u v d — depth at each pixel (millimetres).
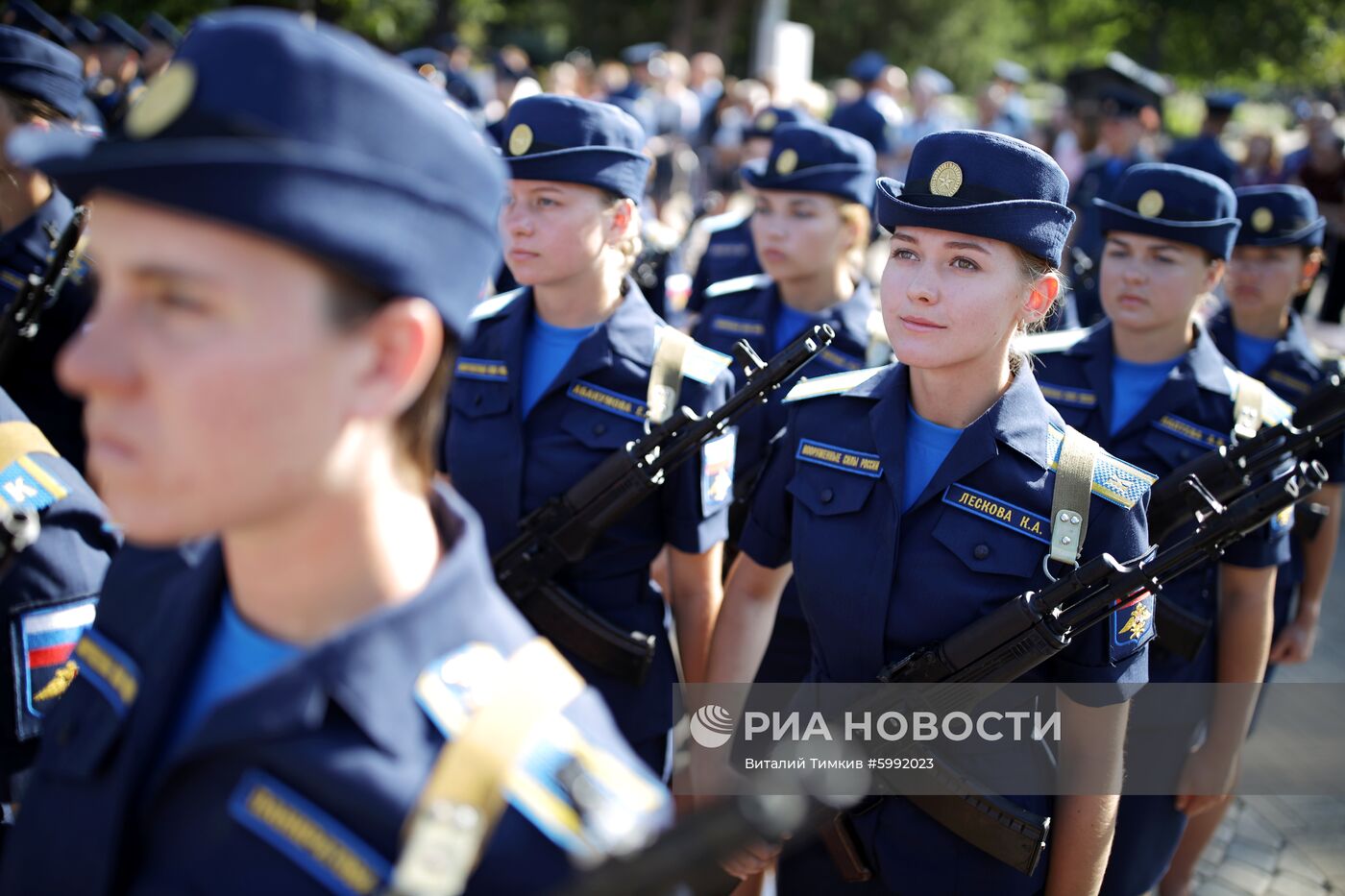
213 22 1143
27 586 1983
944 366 2389
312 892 1156
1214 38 31188
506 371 3125
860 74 17406
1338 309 14156
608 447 3018
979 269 2350
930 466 2523
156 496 1112
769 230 4531
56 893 1312
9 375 3521
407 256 1137
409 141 1149
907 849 2438
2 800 2064
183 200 1048
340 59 1109
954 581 2416
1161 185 3537
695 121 19312
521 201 3068
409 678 1229
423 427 1295
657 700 3064
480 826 1162
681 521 3027
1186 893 4023
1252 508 2207
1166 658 3357
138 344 1089
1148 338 3648
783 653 3674
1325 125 14117
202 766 1222
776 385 2725
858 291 4648
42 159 1091
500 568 2973
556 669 1339
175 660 1315
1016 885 2432
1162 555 2246
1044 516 2410
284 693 1187
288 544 1229
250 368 1086
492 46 35219
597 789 1229
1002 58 40219
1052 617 2236
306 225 1065
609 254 3133
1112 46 36125
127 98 9586
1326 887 4238
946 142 2400
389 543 1270
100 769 1325
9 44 3424
